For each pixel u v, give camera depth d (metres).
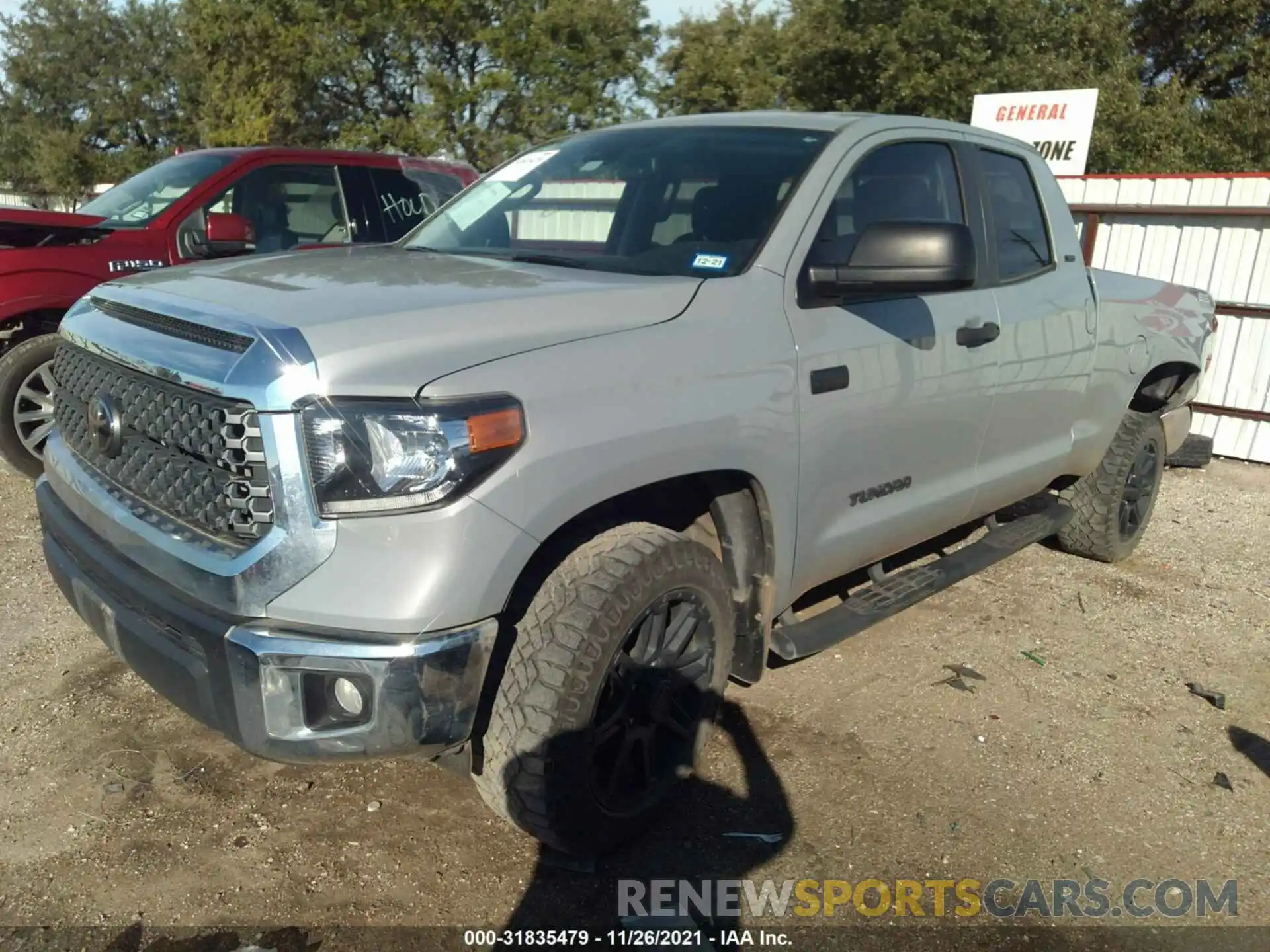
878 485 3.47
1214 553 5.77
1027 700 3.87
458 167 7.79
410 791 3.12
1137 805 3.23
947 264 2.90
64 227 5.56
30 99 43.38
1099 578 5.23
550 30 32.81
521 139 32.41
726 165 3.43
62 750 3.23
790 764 3.34
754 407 2.85
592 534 2.69
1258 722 3.80
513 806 2.58
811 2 24.64
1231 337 8.43
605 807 2.72
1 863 2.72
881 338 3.31
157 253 5.88
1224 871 2.94
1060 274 4.39
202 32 32.56
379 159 7.14
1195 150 22.98
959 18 22.08
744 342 2.87
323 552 2.22
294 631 2.26
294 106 32.41
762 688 3.84
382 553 2.22
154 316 2.58
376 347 2.26
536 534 2.38
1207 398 8.63
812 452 3.11
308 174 6.72
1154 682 4.08
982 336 3.76
